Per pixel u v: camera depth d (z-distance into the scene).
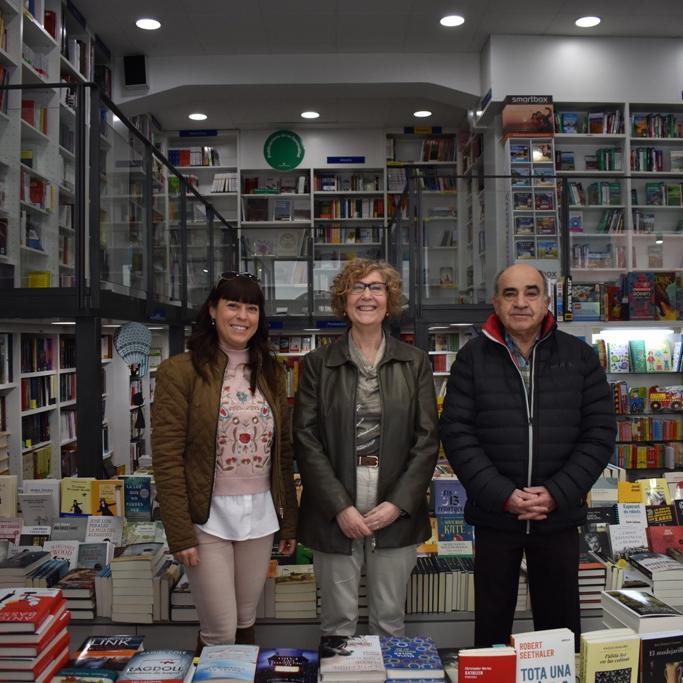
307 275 8.43
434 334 6.41
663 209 5.45
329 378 2.25
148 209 4.86
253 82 7.76
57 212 3.57
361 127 9.95
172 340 6.06
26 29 5.55
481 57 7.77
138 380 7.23
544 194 5.47
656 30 7.27
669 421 5.29
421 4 6.64
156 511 3.12
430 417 2.25
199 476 2.04
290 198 10.16
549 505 2.07
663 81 7.45
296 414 2.27
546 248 5.44
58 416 5.54
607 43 7.41
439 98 8.12
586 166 7.60
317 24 7.04
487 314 5.43
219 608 2.04
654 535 2.89
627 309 5.30
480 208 5.52
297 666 1.55
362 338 2.29
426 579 2.78
